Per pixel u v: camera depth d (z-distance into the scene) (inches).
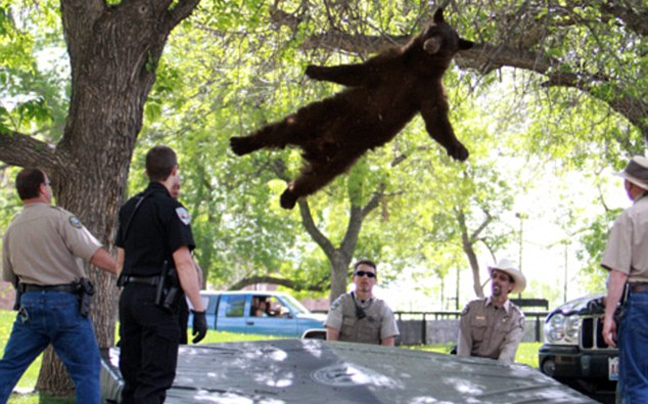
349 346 264.2
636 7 499.2
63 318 245.6
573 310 344.5
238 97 625.0
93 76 362.3
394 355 256.7
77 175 367.6
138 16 359.6
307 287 1528.1
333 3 391.2
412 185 1216.2
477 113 846.5
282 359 242.1
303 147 267.7
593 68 485.4
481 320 324.5
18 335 249.8
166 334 202.2
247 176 1299.2
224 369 230.8
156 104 448.5
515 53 487.5
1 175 1397.6
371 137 261.4
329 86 513.7
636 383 238.7
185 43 606.5
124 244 210.5
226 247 1476.4
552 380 242.7
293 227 1439.5
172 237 203.9
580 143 669.3
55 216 249.9
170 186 215.2
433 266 1743.4
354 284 340.2
